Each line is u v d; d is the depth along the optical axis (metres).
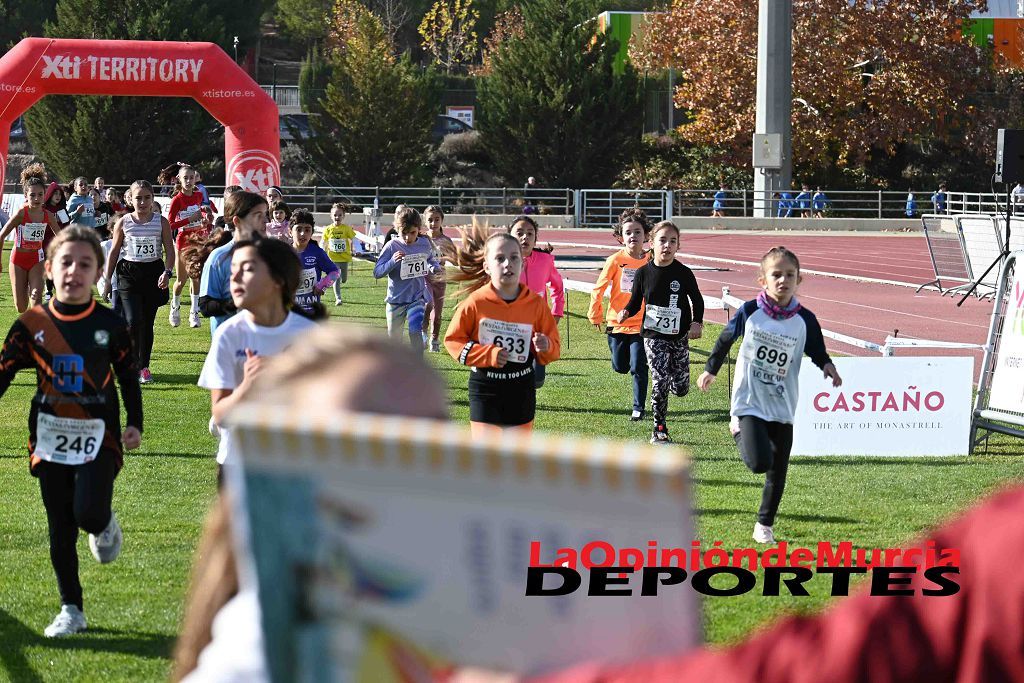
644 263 27.48
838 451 23.94
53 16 152.12
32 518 18.31
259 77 186.38
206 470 21.64
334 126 127.69
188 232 41.09
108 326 13.10
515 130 125.56
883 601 2.06
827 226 115.81
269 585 1.94
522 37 129.38
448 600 1.93
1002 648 1.97
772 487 16.70
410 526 1.92
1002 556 2.01
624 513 1.87
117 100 120.69
